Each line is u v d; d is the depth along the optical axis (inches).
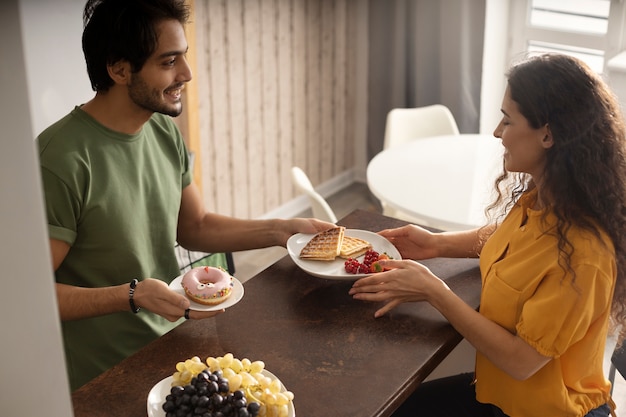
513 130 54.9
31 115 22.6
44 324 24.8
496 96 165.8
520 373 55.2
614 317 59.4
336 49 169.0
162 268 70.6
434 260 70.1
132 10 58.1
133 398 50.0
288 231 72.3
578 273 52.3
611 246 53.9
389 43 163.9
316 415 48.3
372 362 54.2
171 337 57.0
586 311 52.7
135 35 58.4
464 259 70.2
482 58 154.6
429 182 108.9
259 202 159.8
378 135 173.2
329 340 56.9
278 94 156.3
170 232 70.2
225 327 58.5
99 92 62.6
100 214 62.4
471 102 159.0
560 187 53.5
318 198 98.8
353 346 56.2
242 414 42.9
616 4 143.9
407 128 135.0
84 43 60.6
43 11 81.7
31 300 24.3
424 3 155.6
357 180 185.8
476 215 97.7
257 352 55.3
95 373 67.0
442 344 56.7
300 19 156.3
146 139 67.4
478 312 60.6
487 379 61.4
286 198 167.5
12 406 25.5
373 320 59.7
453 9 152.2
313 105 167.3
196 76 129.2
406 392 51.8
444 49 156.3
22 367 25.0
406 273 59.3
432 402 67.7
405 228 70.6
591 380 59.1
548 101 52.4
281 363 53.9
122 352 67.4
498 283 57.6
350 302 62.3
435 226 113.3
